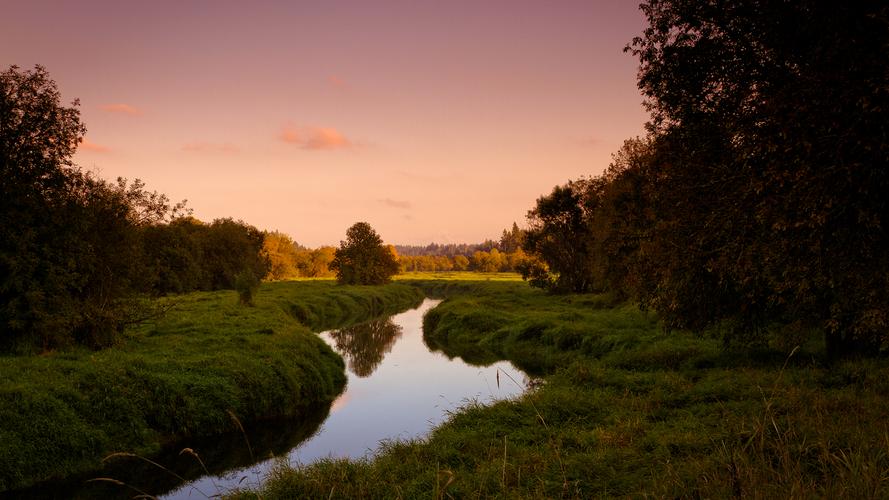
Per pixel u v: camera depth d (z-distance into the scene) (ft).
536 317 112.98
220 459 45.88
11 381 45.11
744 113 35.68
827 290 34.09
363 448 47.52
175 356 63.10
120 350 62.85
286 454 46.68
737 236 33.32
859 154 26.16
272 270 365.20
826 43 29.04
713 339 68.23
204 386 54.44
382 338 127.13
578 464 26.61
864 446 19.34
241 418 54.85
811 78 27.96
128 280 69.31
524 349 96.12
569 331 90.84
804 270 29.40
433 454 33.83
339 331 141.18
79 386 47.39
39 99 62.95
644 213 64.44
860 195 26.53
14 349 55.77
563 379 55.67
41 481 38.63
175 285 162.61
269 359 66.39
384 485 27.48
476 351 103.14
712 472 20.13
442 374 80.89
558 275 212.64
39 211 59.77
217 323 92.02
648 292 51.44
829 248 28.60
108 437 44.42
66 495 37.60
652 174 49.85
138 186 72.02
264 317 105.09
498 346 103.14
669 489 19.99
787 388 36.78
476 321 124.77
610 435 31.60
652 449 28.25
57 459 40.32
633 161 109.29
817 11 29.60
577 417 39.60
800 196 27.30
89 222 63.87
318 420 57.82
